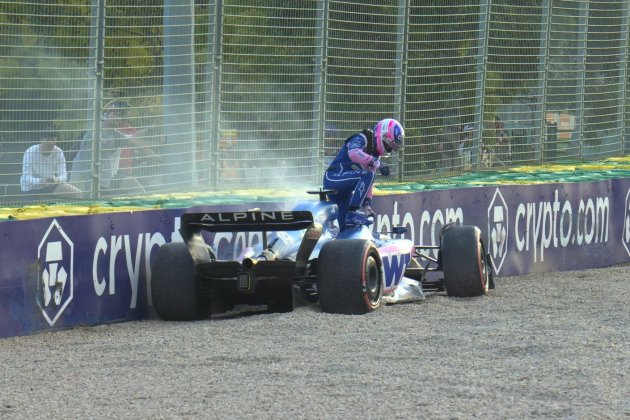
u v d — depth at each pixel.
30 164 39.41
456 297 39.28
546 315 33.62
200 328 31.03
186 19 44.44
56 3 39.88
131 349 27.89
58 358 27.03
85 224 33.50
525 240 52.03
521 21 59.69
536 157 62.06
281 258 34.06
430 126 55.09
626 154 69.12
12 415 20.64
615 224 58.19
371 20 51.69
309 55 49.19
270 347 27.50
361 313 33.09
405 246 38.94
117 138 42.34
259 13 47.38
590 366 24.42
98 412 20.69
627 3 67.44
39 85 39.56
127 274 35.09
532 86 61.00
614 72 67.12
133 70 42.69
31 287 31.59
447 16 55.19
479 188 50.12
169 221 37.00
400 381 22.98
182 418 20.02
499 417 19.77
